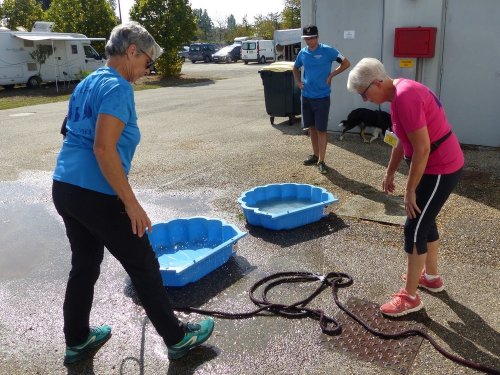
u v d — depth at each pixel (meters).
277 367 2.67
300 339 2.91
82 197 2.38
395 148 3.17
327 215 4.72
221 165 6.86
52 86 21.16
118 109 2.22
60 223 5.03
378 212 4.82
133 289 3.55
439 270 3.65
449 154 2.80
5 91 19.33
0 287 3.70
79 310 2.70
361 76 2.76
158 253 4.15
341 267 3.77
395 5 7.24
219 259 3.81
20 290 3.64
